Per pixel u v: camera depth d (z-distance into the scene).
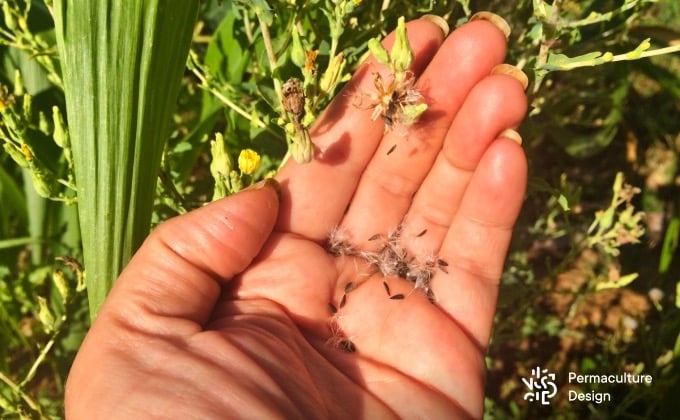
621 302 0.38
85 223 0.18
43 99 0.27
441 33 0.20
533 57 0.21
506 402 0.34
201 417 0.14
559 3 0.18
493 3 0.26
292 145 0.18
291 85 0.17
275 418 0.14
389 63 0.18
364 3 0.24
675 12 0.39
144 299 0.16
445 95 0.19
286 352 0.16
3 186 0.29
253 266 0.19
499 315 0.34
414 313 0.20
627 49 0.27
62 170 0.26
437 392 0.19
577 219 0.40
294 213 0.20
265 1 0.19
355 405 0.18
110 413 0.14
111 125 0.17
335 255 0.21
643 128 0.44
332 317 0.20
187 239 0.17
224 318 0.17
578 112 0.35
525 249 0.37
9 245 0.27
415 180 0.21
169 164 0.22
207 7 0.28
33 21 0.25
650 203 0.41
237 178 0.19
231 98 0.24
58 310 0.29
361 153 0.20
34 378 0.31
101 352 0.15
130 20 0.16
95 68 0.17
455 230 0.20
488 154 0.19
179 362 0.15
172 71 0.18
